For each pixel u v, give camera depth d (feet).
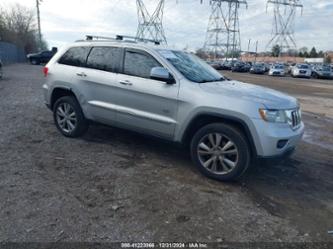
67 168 13.60
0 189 11.28
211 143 13.21
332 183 14.08
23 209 10.04
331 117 32.07
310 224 10.40
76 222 9.51
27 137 17.70
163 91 13.84
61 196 11.06
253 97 12.68
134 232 9.21
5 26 135.33
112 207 10.52
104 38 17.26
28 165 13.64
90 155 15.38
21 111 24.72
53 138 17.78
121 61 15.53
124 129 15.98
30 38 165.58
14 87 39.68
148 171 13.83
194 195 11.81
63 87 17.53
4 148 15.60
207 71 15.99
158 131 14.46
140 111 14.78
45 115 23.65
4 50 108.37
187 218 10.16
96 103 16.31
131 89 14.79
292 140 13.05
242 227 9.87
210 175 13.32
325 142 21.40
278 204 11.70
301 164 16.37
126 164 14.49
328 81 106.01
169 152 16.52
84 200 10.89
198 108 13.01
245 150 12.47
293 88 67.72
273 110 12.32
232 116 12.41
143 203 10.94
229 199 11.70
